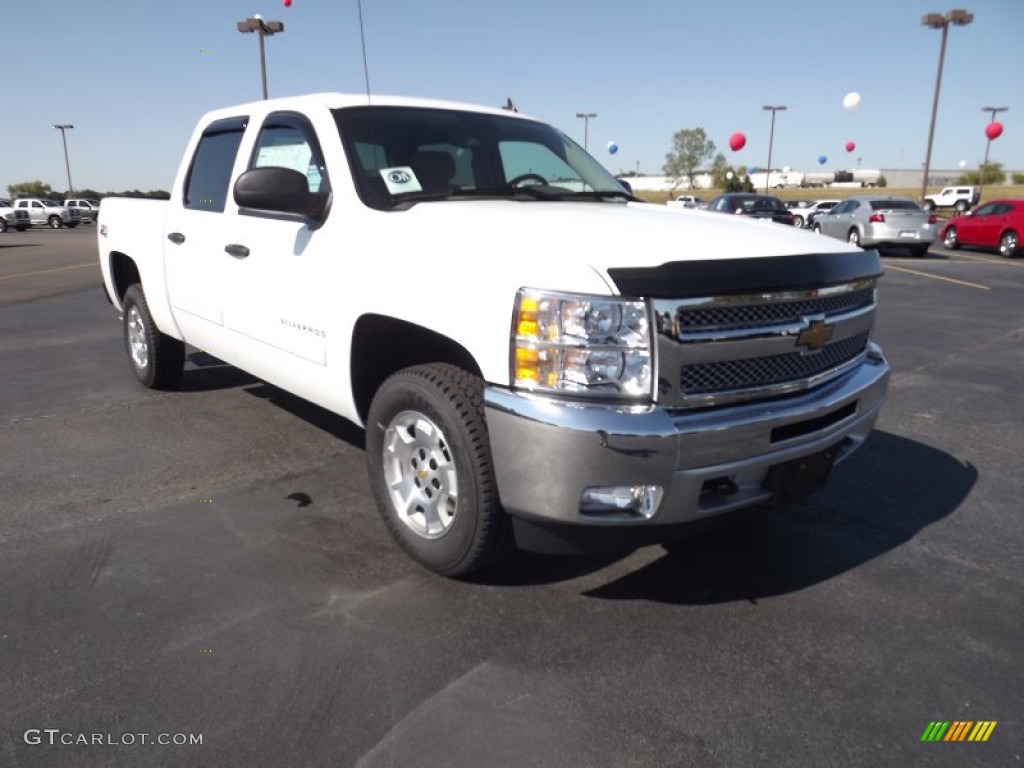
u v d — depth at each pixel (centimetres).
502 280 258
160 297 514
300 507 379
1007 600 307
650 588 312
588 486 246
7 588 299
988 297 1188
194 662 256
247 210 404
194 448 462
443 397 283
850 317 303
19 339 825
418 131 379
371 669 255
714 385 260
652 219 318
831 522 376
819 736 229
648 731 230
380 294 306
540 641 273
